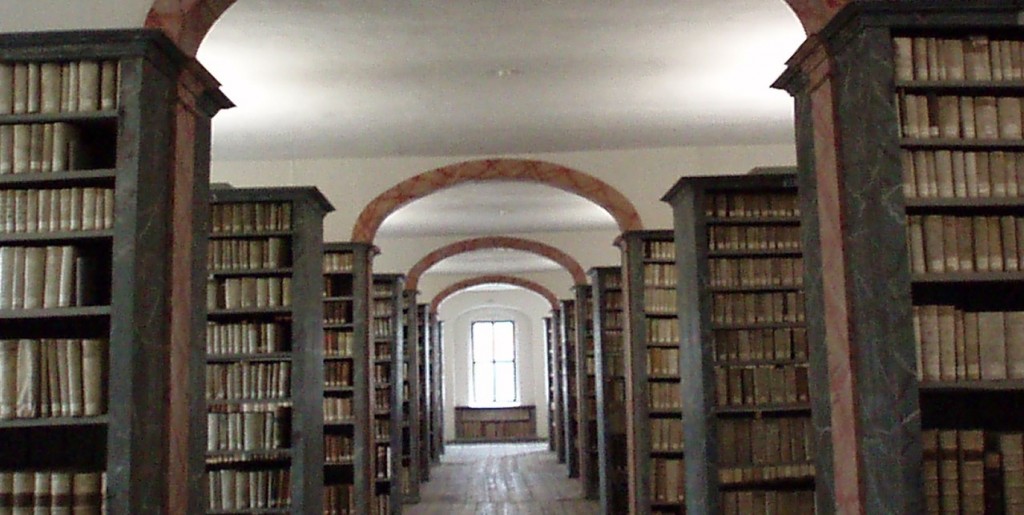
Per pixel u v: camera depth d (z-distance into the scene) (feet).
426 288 73.46
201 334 16.89
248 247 26.27
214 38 21.49
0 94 14.47
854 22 13.80
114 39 14.05
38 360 14.01
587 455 49.21
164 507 14.79
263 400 25.63
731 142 34.40
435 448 67.62
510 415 90.22
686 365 27.50
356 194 35.47
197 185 16.69
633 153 35.29
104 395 14.20
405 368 50.11
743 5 20.26
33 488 14.08
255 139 31.78
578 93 27.07
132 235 13.82
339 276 35.06
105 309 13.84
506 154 35.32
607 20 20.98
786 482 25.85
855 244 14.25
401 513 42.42
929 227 13.97
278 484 25.44
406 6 19.75
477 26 21.13
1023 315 13.84
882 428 13.46
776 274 26.32
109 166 15.66
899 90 14.06
